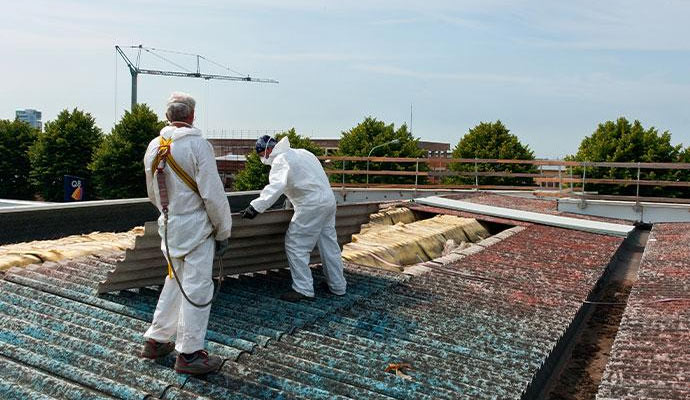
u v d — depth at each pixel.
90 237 9.05
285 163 5.42
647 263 9.14
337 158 20.61
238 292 5.92
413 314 5.68
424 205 15.72
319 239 5.93
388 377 4.20
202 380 3.93
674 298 6.77
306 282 5.75
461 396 3.99
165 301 4.03
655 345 5.18
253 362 4.29
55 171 38.66
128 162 35.31
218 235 4.05
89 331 4.56
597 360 5.43
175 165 3.82
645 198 16.97
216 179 3.88
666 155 28.61
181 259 3.93
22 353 4.17
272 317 5.24
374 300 6.03
